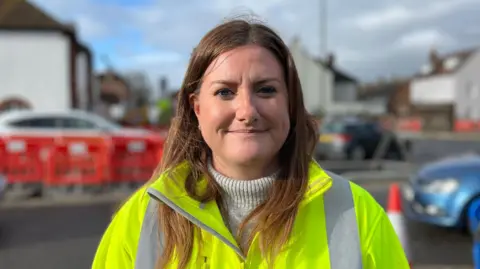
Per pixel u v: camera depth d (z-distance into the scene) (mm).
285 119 1470
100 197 9047
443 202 5871
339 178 1573
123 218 1549
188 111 1635
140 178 9703
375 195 8953
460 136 40469
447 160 6605
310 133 1663
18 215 7484
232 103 1434
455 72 55438
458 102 55438
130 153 9664
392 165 14023
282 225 1421
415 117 56000
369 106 52469
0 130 11211
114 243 1516
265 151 1427
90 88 30500
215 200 1518
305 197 1456
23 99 23641
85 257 5273
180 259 1422
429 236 6086
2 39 23484
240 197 1497
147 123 27453
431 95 60094
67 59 23938
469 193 5742
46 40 23750
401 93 68750
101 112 36156
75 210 7867
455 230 6359
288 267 1389
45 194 9250
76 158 9438
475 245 3520
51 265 5004
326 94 50594
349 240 1404
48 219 7188
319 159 15016
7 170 9375
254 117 1396
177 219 1472
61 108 23859
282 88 1475
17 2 24156
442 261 5148
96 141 9508
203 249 1441
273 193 1471
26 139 9414
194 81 1514
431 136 40312
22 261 5133
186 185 1534
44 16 24109
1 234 6266
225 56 1431
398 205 3891
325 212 1460
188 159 1607
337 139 15117
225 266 1418
